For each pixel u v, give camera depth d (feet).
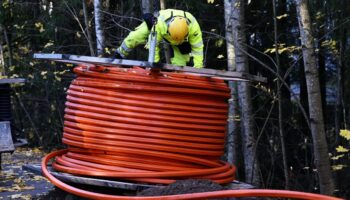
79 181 20.95
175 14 24.07
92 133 21.12
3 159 44.93
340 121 53.26
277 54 30.96
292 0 52.13
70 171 21.44
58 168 22.04
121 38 48.34
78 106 21.57
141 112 20.62
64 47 56.59
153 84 20.61
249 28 51.70
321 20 43.34
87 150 21.47
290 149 51.75
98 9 44.80
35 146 60.13
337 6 43.93
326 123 58.65
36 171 23.47
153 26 23.54
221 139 22.22
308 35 25.71
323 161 26.21
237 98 38.73
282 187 48.96
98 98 21.11
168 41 24.35
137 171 20.74
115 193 21.50
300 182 50.01
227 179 22.29
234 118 38.06
